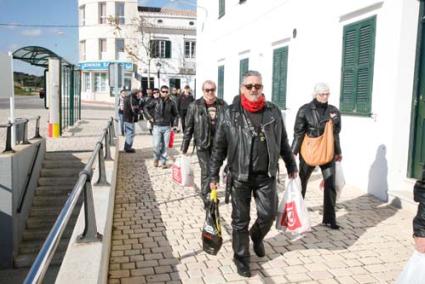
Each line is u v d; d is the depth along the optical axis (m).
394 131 7.05
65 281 2.94
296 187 4.74
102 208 4.70
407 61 6.95
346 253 5.00
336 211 6.64
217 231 4.37
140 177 9.59
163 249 5.16
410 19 6.87
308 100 10.13
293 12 10.99
